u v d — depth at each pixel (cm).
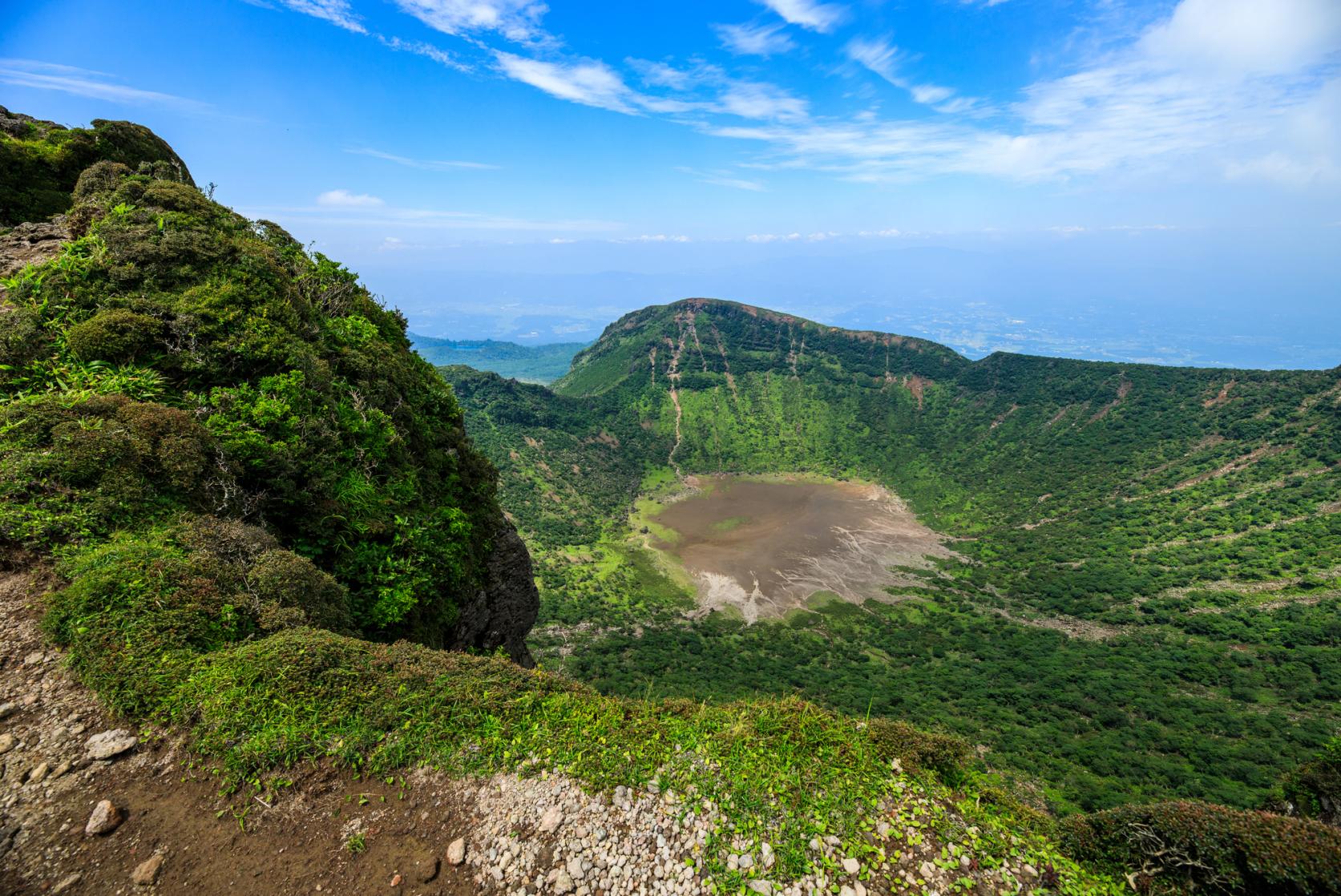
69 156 2478
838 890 682
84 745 716
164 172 2442
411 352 2747
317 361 1755
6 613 864
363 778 757
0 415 1110
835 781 826
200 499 1191
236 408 1460
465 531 2016
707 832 733
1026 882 728
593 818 738
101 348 1381
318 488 1460
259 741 740
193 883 610
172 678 800
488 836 709
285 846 663
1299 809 1456
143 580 915
